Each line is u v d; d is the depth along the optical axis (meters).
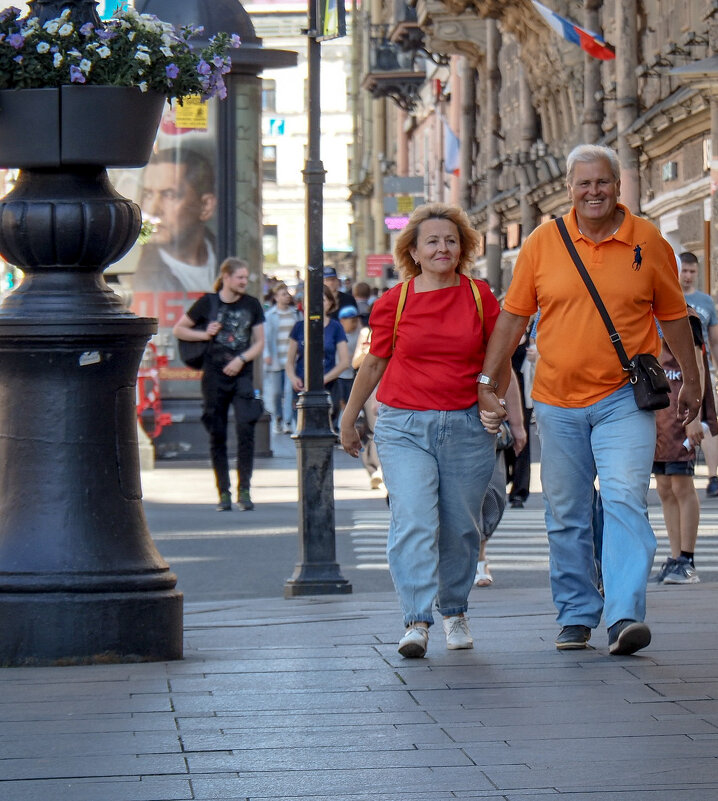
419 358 16.69
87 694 14.46
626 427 16.33
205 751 12.23
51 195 16.41
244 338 36.16
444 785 11.21
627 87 59.41
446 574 17.08
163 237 51.28
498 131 92.62
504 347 16.61
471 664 15.97
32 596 16.06
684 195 53.34
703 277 53.56
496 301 16.91
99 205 16.27
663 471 23.56
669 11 55.94
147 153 16.55
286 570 26.75
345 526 33.03
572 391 16.50
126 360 16.52
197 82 16.64
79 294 16.38
